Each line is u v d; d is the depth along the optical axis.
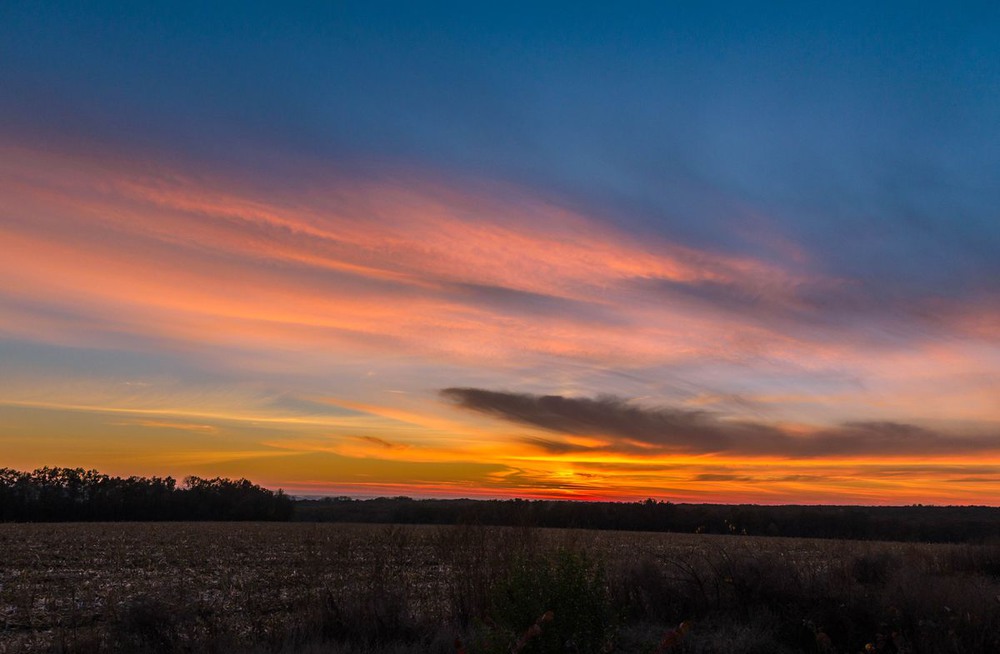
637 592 14.20
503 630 9.08
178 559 33.59
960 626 11.56
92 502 107.31
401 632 12.23
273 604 16.55
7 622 15.91
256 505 109.06
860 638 11.89
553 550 11.88
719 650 11.54
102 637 11.82
